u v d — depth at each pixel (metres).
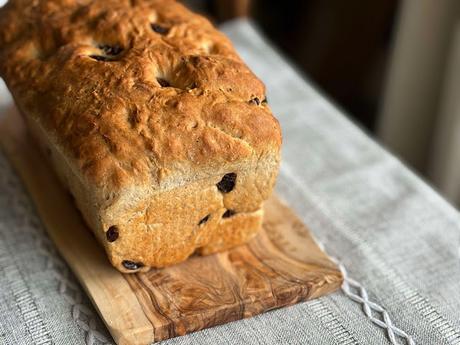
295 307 0.47
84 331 0.44
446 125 0.75
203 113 0.45
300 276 0.47
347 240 0.52
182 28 0.50
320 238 0.52
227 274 0.47
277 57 0.72
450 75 0.74
